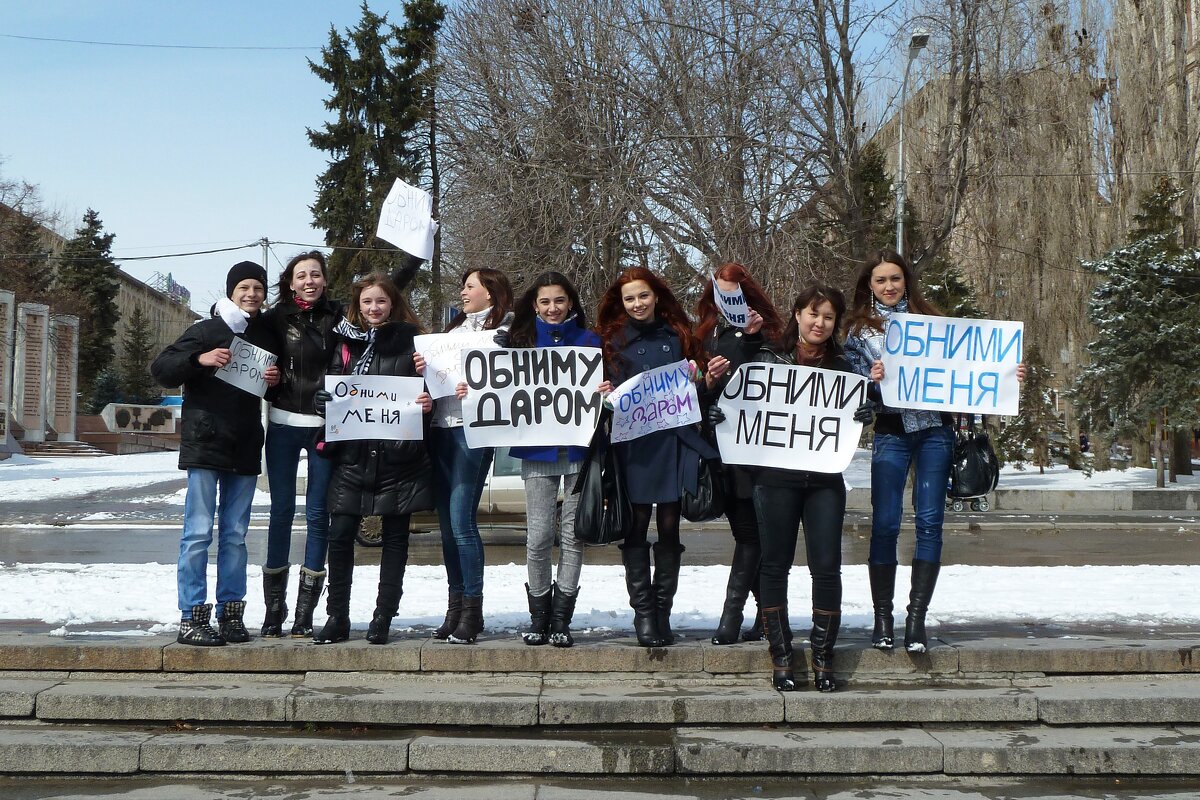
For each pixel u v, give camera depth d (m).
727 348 6.31
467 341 6.17
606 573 10.34
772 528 5.85
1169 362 24.97
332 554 6.15
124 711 5.62
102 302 79.06
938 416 6.15
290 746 5.29
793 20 23.23
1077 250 34.53
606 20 25.08
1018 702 5.67
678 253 24.56
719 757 5.28
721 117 23.86
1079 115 33.94
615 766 5.27
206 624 6.13
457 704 5.59
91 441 57.72
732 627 6.26
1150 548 14.80
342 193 43.22
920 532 6.10
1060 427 32.31
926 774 5.29
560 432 6.04
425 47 33.94
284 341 6.34
